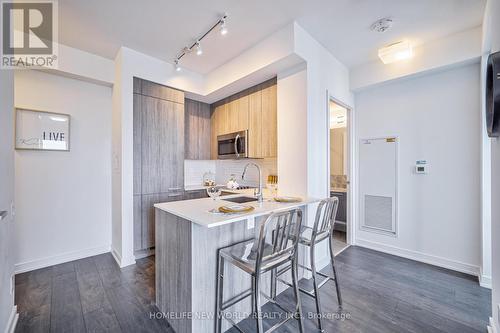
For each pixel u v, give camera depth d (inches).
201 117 155.1
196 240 60.5
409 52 100.5
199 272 61.2
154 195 118.7
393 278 94.7
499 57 47.3
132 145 110.3
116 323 68.2
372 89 128.0
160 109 121.4
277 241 56.1
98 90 121.3
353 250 126.4
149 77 115.7
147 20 87.6
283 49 91.8
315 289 66.7
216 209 68.2
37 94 103.6
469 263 98.6
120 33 96.3
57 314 71.7
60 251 109.9
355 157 134.6
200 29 93.6
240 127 133.0
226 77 122.3
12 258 67.9
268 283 79.0
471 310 73.5
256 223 77.4
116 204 114.5
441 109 105.8
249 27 92.2
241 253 61.2
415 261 111.9
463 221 100.3
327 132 109.1
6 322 61.3
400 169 118.1
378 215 125.6
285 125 103.7
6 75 61.6
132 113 110.3
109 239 125.3
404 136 116.8
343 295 82.6
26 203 101.0
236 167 163.9
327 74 110.0
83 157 116.6
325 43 104.0
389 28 92.4
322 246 106.7
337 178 164.9
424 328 65.8
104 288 87.0
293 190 100.6
